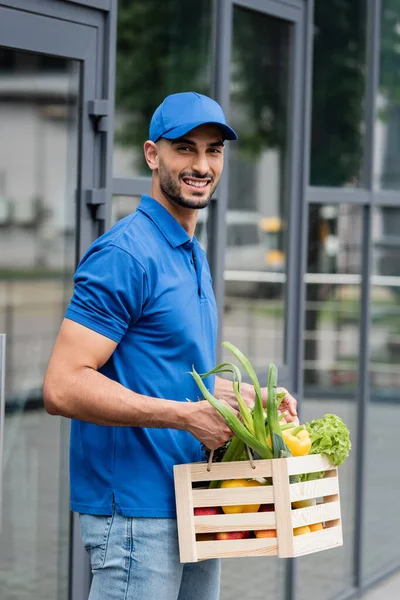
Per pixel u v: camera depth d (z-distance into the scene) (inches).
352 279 246.2
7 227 157.2
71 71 157.4
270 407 117.6
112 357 118.0
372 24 244.5
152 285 117.0
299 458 118.3
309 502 121.3
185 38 185.3
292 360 221.5
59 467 167.5
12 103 153.0
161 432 119.3
